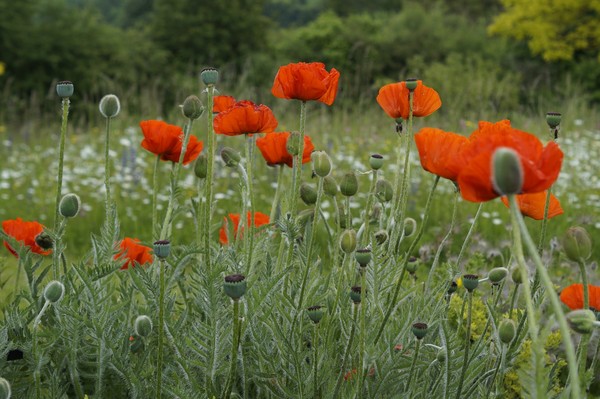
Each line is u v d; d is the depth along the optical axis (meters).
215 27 30.72
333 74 2.04
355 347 1.92
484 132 1.64
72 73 26.41
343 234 1.71
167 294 1.96
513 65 24.81
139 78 26.38
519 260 1.14
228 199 6.68
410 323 1.92
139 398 1.92
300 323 1.91
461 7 36.66
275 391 1.90
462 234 5.08
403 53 27.27
